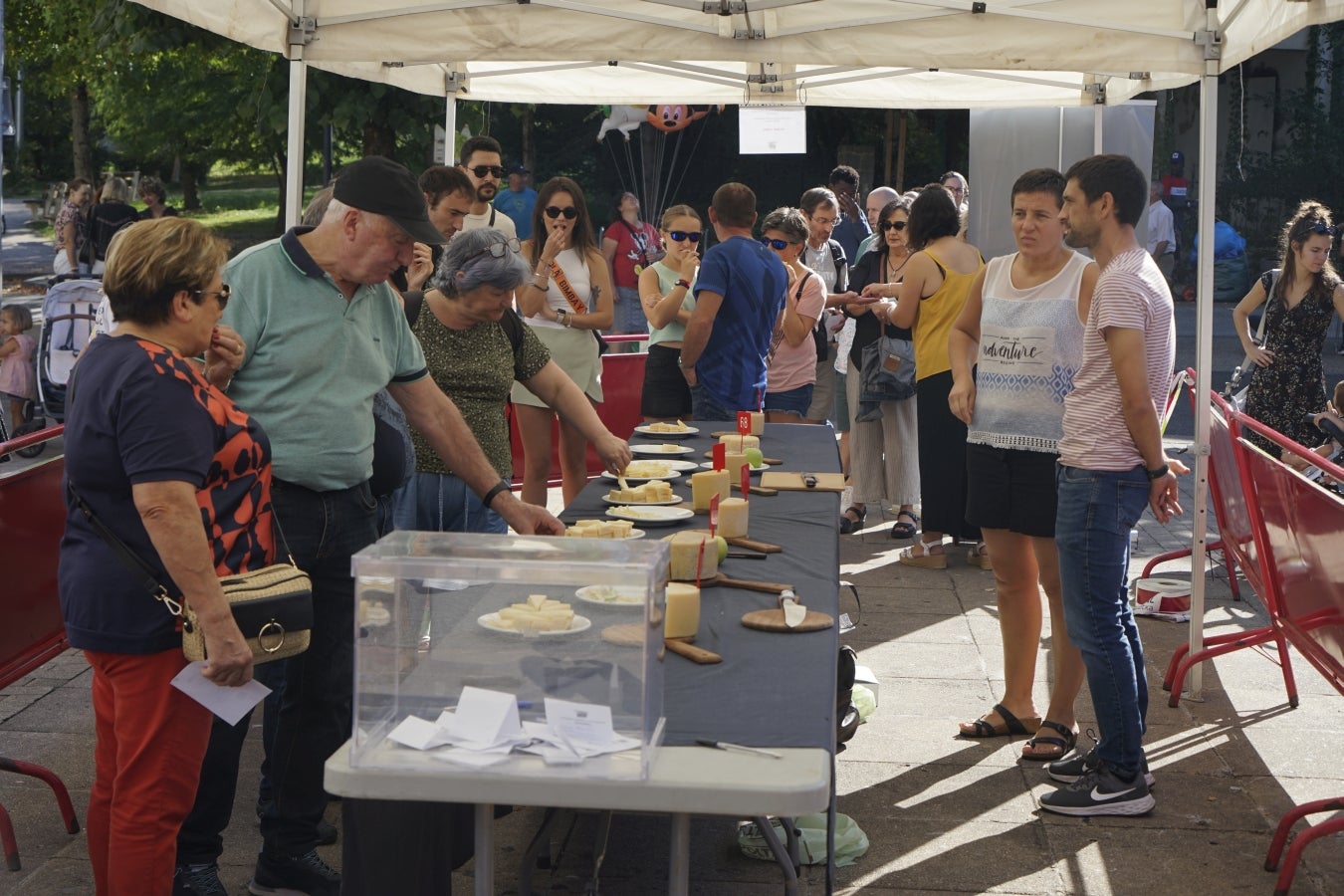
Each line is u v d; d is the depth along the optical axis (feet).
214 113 74.69
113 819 9.53
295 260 10.78
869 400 25.05
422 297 14.58
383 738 7.20
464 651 7.22
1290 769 14.78
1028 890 11.96
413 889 7.88
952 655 18.80
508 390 14.92
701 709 8.00
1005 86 25.82
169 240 9.14
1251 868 12.42
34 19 81.30
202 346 9.54
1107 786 13.53
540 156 61.16
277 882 11.68
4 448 13.10
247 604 9.21
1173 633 20.02
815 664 8.85
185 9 14.62
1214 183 16.84
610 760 6.98
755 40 16.81
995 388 14.90
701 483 13.47
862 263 25.55
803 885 11.99
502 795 6.94
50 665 18.62
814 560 11.75
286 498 10.94
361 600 7.16
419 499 14.51
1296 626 15.05
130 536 9.22
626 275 42.42
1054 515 14.61
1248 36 15.67
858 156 61.11
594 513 13.58
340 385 11.07
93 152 113.39
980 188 28.48
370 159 10.69
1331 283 23.90
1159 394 12.95
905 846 12.85
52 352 32.65
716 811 6.86
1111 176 12.64
